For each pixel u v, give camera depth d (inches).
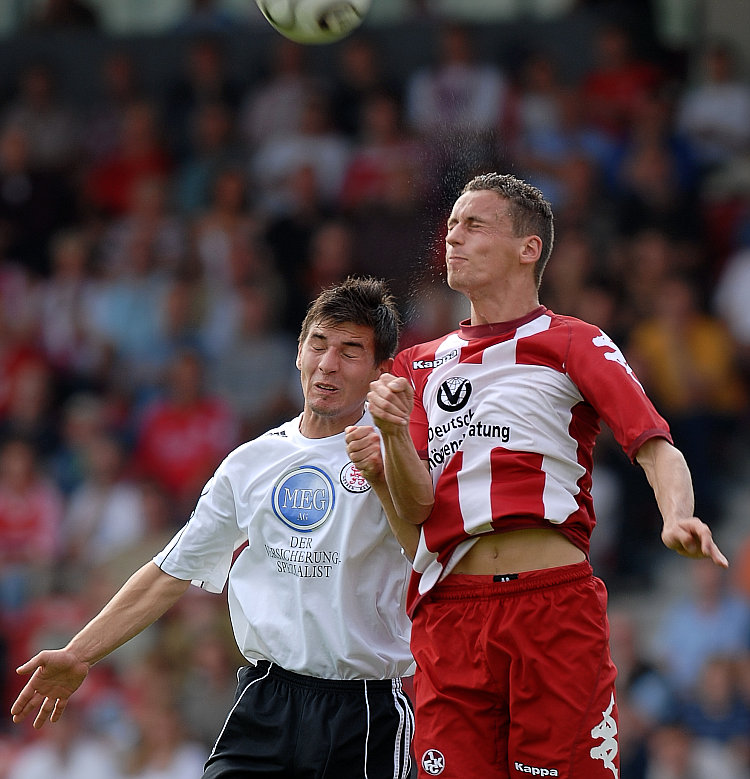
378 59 2129.7
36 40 2267.5
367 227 1830.7
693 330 1660.9
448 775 575.8
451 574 589.0
